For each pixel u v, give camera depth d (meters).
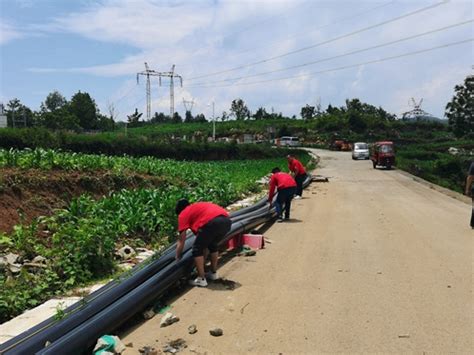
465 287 7.16
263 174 27.22
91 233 8.02
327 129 91.00
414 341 5.26
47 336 4.87
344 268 8.29
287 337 5.41
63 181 12.31
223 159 46.53
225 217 7.43
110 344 5.05
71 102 85.12
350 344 5.20
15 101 74.19
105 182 13.95
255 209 12.59
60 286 7.06
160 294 6.62
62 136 31.62
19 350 4.55
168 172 18.66
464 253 9.34
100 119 87.69
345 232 11.65
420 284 7.31
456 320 5.85
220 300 6.71
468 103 74.25
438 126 94.56
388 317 5.97
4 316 6.09
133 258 8.83
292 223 13.03
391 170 36.34
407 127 93.69
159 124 97.06
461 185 37.56
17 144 28.00
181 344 5.27
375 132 88.38
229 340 5.35
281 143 77.31
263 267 8.44
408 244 10.20
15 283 6.94
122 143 35.84
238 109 120.12
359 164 44.09
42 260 8.00
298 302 6.55
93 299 5.77
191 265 7.55
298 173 18.53
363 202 17.64
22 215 9.79
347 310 6.23
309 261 8.82
